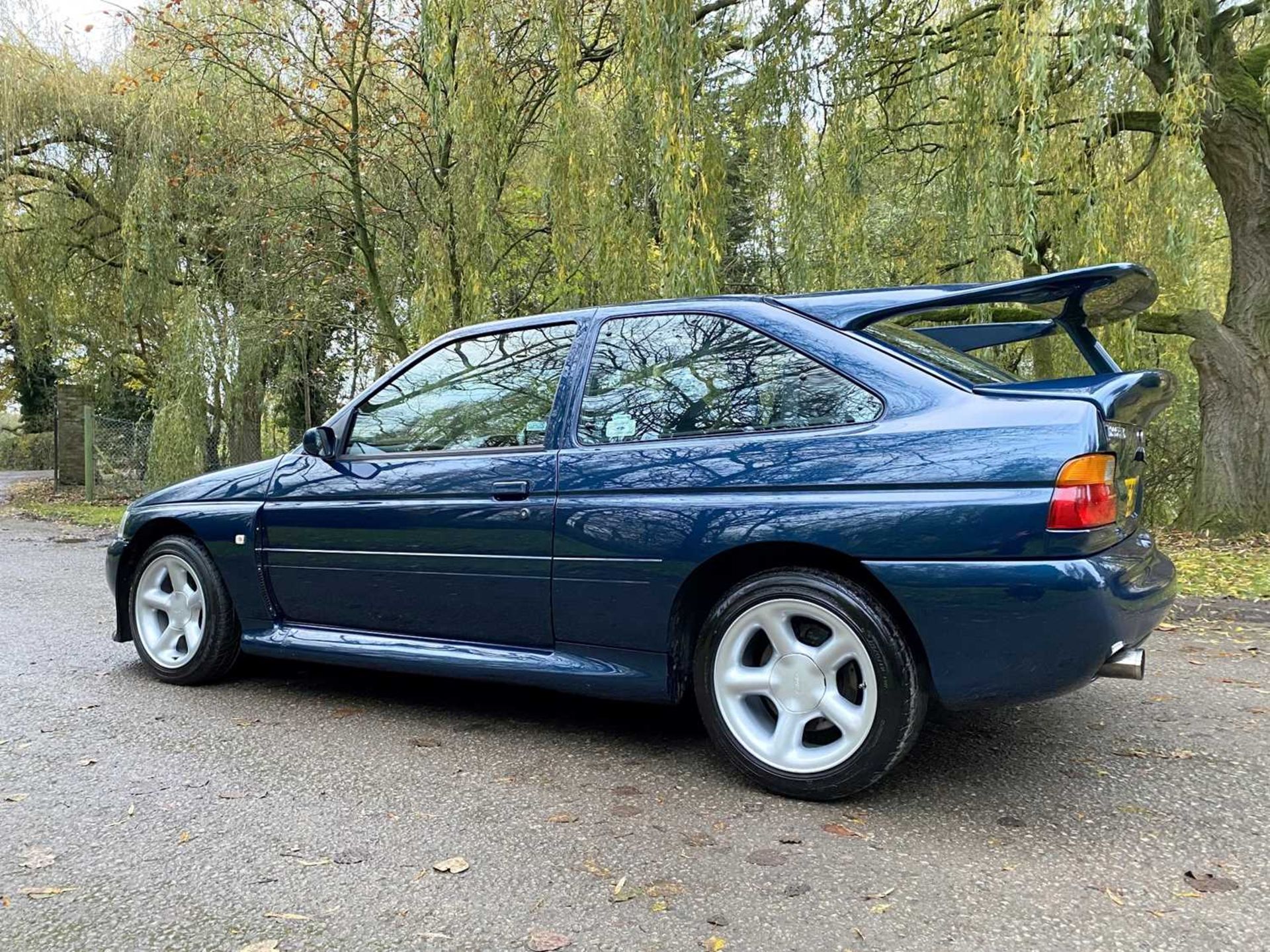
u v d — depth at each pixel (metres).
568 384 3.32
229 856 2.42
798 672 2.79
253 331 13.73
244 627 3.99
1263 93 8.61
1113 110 7.89
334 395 18.14
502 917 2.10
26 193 15.82
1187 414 12.48
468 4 7.88
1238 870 2.30
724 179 8.34
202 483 4.17
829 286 9.01
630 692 3.06
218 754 3.22
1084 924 2.04
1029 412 2.54
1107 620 2.42
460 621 3.41
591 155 8.57
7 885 2.27
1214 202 11.25
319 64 11.46
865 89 8.86
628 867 2.34
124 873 2.33
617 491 3.05
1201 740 3.32
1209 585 6.21
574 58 8.06
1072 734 3.39
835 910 2.12
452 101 8.34
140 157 14.23
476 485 3.33
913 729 2.64
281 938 2.02
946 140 9.05
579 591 3.10
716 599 3.10
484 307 9.21
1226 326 9.45
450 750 3.27
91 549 9.89
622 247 8.55
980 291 2.84
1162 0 7.30
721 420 2.99
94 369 19.78
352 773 3.03
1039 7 6.70
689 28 7.07
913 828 2.57
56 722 3.59
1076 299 3.05
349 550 3.62
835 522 2.66
